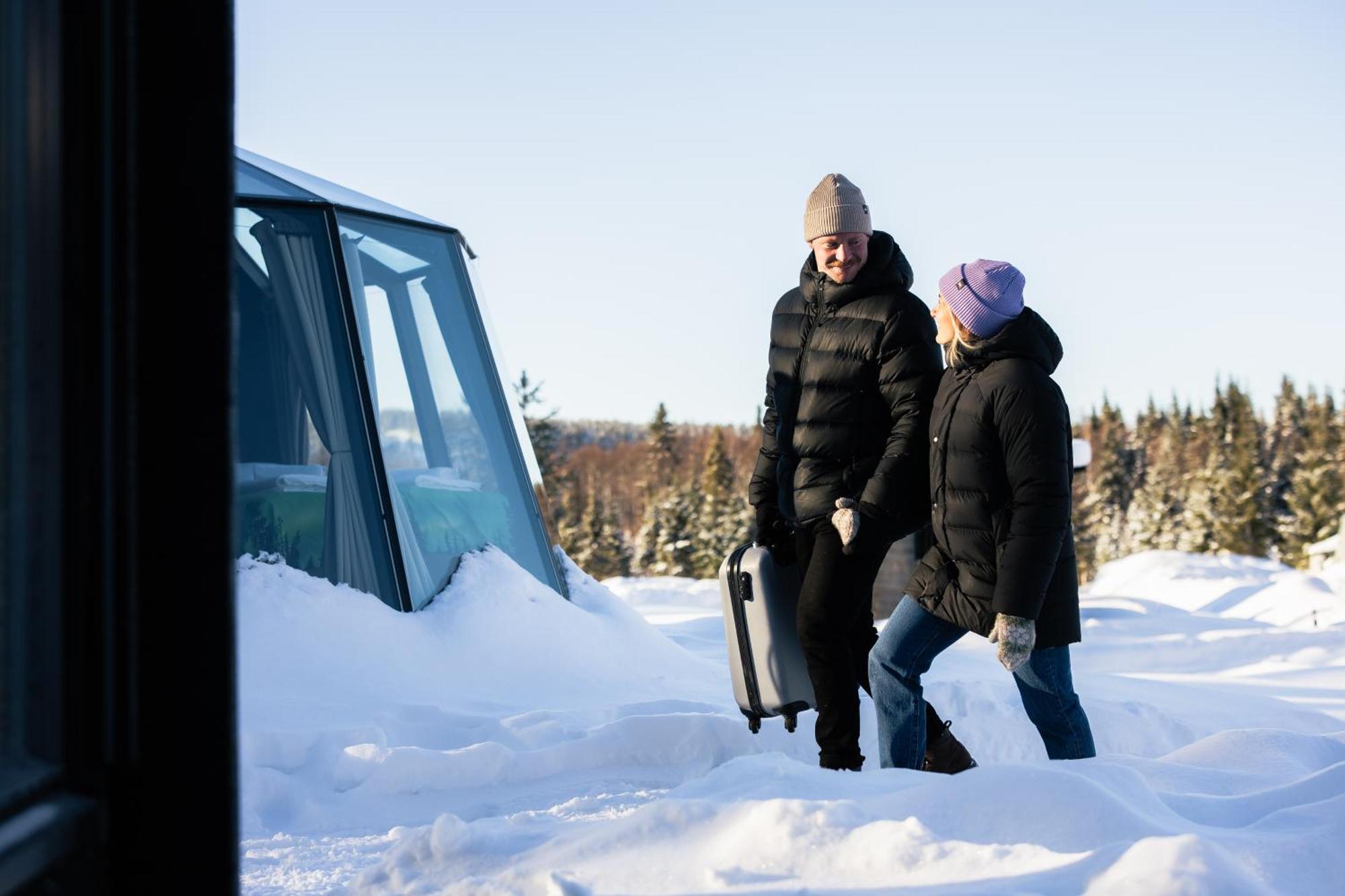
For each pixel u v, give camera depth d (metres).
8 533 1.85
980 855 3.45
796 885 3.42
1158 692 10.43
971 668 11.44
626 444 163.50
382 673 8.70
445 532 10.49
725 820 3.86
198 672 2.12
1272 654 14.29
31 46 1.90
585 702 8.95
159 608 2.11
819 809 3.73
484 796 6.37
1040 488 5.25
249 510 9.63
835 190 6.00
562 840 3.97
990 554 5.41
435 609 9.70
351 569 9.70
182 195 2.12
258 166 10.98
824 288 6.14
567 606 10.38
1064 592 5.44
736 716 7.92
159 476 2.11
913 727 5.65
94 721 2.06
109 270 2.05
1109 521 121.19
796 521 6.21
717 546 90.75
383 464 10.01
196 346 2.12
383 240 11.10
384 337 10.71
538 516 11.63
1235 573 27.81
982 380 5.39
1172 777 4.83
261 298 10.10
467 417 11.42
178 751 2.11
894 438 5.86
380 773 6.35
